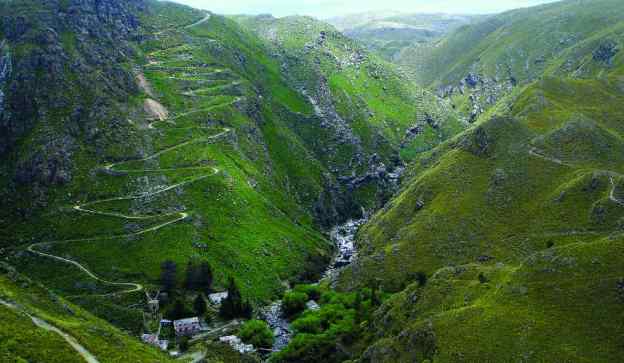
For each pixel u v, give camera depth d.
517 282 163.38
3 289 153.12
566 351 138.88
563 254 162.62
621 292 146.88
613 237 163.25
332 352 197.50
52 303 161.38
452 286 185.25
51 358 124.81
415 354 162.62
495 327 152.38
